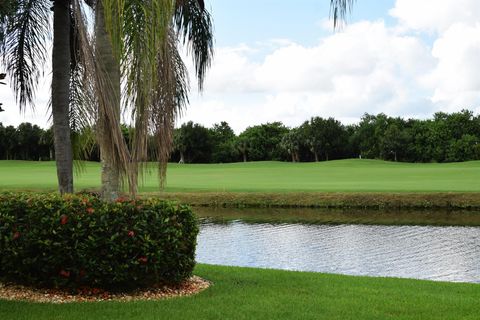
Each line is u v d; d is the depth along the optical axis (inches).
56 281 260.1
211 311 236.5
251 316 230.4
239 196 1035.9
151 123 282.2
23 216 263.7
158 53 270.5
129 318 223.0
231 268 360.5
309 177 1603.1
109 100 260.4
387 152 3238.2
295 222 807.1
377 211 915.4
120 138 264.1
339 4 237.8
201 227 768.3
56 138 350.9
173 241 269.9
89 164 2299.5
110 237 258.2
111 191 299.4
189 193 1077.8
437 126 3221.0
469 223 775.1
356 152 3408.0
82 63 264.2
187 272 285.7
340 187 1141.7
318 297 270.2
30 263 260.7
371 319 230.4
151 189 1154.7
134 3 244.7
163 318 224.2
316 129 3277.6
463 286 319.3
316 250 599.2
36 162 2411.4
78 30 256.1
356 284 312.2
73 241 256.7
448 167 2047.2
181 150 2896.2
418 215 860.0
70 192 351.3
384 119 3437.5
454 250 591.2
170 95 285.1
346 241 651.5
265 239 668.1
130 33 244.7
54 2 347.9
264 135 3447.3
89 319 220.1
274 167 2263.8
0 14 362.0
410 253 577.9
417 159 3208.7
